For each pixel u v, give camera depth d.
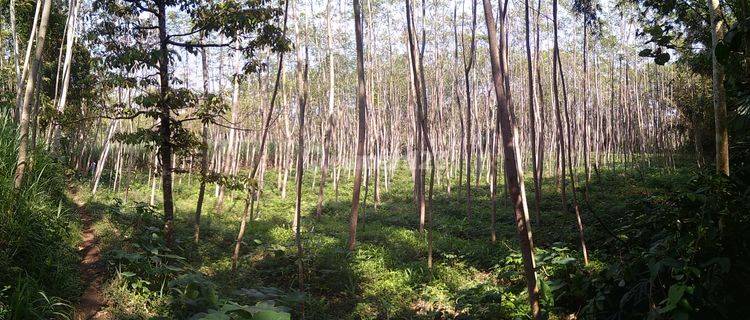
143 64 7.13
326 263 7.64
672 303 3.70
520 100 19.94
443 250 8.78
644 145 20.69
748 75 4.43
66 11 11.95
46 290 4.96
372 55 17.80
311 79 21.42
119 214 9.38
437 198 15.05
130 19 7.39
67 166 9.41
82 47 10.91
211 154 17.78
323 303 6.35
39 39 5.43
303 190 18.16
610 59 20.30
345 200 15.88
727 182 4.12
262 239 9.38
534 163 8.89
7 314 4.10
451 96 22.91
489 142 17.67
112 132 13.12
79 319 4.98
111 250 6.64
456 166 22.81
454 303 6.17
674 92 18.38
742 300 3.85
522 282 6.29
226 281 6.79
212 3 7.29
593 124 20.30
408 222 11.93
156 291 5.85
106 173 18.19
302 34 16.95
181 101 7.39
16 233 5.04
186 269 6.82
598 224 8.63
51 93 11.59
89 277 6.07
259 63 7.64
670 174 16.20
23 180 5.78
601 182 15.35
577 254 7.34
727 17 5.94
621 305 4.45
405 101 25.97
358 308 6.14
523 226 3.55
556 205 11.99
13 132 6.37
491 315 5.45
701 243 3.94
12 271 4.69
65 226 6.03
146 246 6.65
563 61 21.58
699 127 15.67
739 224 3.84
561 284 5.48
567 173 18.59
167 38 7.39
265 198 15.91
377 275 7.31
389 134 24.95
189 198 15.16
